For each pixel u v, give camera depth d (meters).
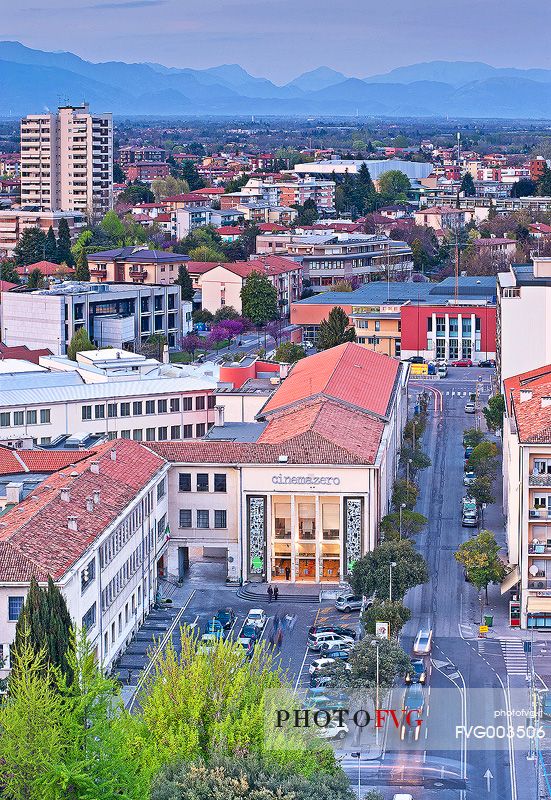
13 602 159.62
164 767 127.00
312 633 188.12
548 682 172.75
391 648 165.12
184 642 144.00
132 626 191.12
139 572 196.38
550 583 193.12
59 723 127.00
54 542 168.12
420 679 170.38
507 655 183.12
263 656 162.25
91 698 129.50
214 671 138.50
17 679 131.88
